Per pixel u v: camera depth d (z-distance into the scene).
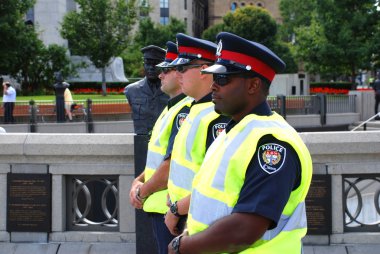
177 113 4.02
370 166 5.61
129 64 50.12
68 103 20.11
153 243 5.24
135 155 5.26
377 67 32.41
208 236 2.28
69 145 5.78
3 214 5.95
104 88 35.72
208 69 2.47
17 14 32.81
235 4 91.94
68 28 35.38
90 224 5.93
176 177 3.50
